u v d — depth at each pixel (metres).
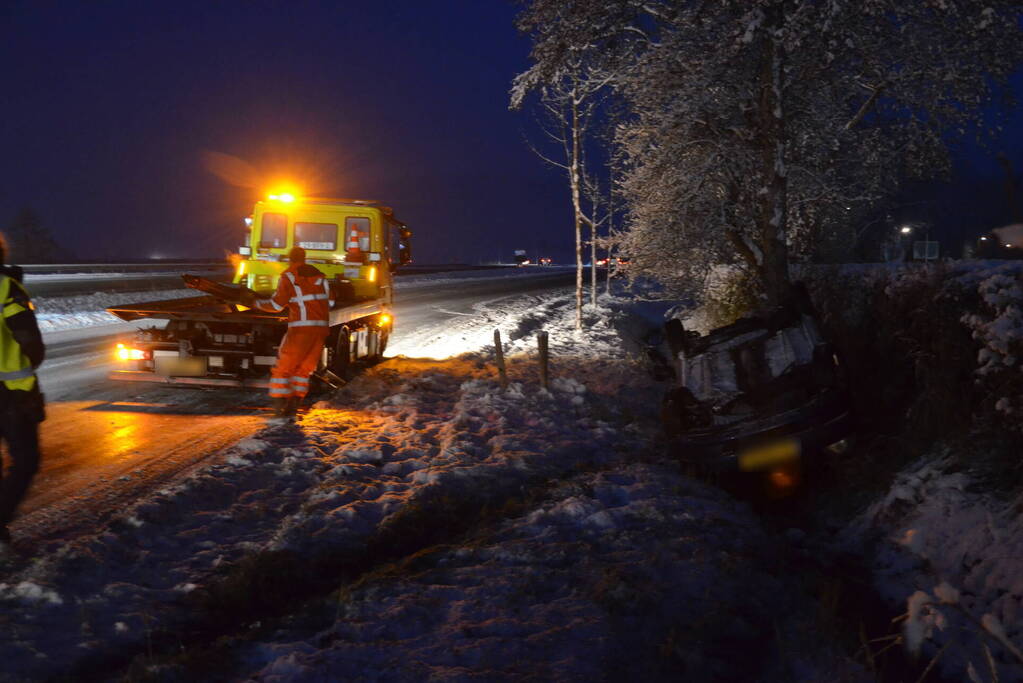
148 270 36.44
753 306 13.87
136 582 4.46
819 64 10.39
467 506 6.14
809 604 4.76
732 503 6.67
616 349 15.73
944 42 10.27
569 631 3.96
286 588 4.56
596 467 7.49
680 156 11.95
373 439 7.88
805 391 7.13
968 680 3.85
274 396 8.81
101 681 3.45
